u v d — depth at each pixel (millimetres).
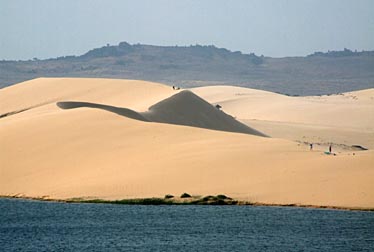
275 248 193875
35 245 197875
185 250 190875
